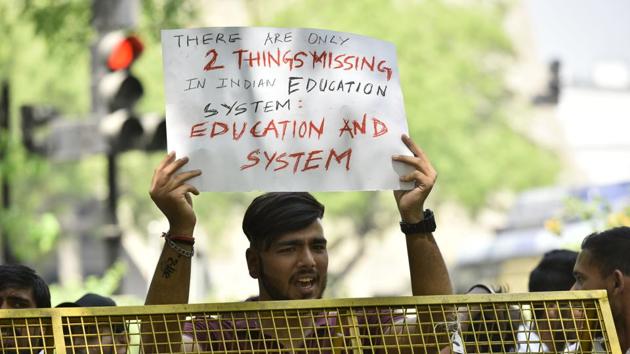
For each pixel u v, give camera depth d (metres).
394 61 8.63
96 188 71.56
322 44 8.44
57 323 7.29
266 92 8.27
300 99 8.31
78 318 7.43
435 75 60.00
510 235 45.69
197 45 8.23
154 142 19.77
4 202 27.67
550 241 42.12
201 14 36.91
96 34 20.42
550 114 70.19
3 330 7.74
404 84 59.78
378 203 64.75
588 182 72.62
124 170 63.66
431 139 61.00
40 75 58.34
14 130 57.12
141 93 20.17
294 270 8.65
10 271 10.49
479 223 65.38
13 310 7.26
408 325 8.09
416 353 8.22
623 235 8.91
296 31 8.39
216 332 8.04
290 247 8.66
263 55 8.30
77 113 59.38
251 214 8.74
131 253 60.59
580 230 19.59
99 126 20.27
